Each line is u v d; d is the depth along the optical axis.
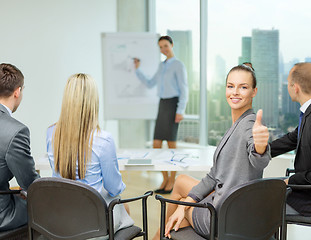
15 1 3.85
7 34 3.83
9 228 1.64
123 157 2.42
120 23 4.84
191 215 1.64
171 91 4.01
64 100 1.52
